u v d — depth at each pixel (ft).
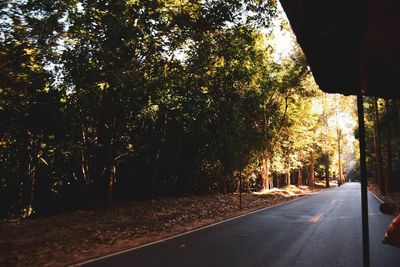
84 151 64.59
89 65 50.29
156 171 90.22
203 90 68.49
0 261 27.48
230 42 58.13
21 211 62.23
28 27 43.37
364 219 12.59
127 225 47.78
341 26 10.98
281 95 126.41
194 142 95.45
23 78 42.16
